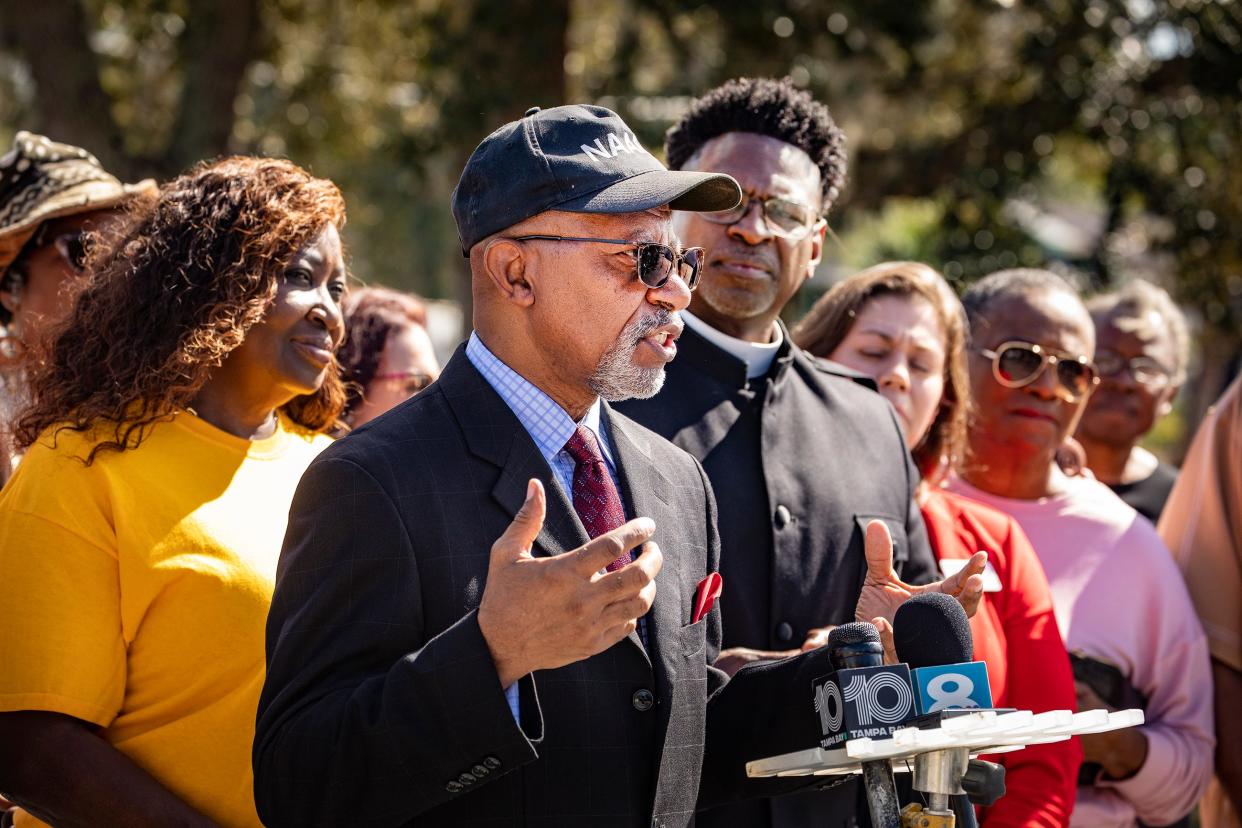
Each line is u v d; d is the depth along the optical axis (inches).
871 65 421.7
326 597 80.4
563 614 72.0
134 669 101.9
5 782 97.4
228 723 101.6
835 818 115.0
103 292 109.0
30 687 96.5
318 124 479.5
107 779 96.9
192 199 110.0
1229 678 156.2
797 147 127.9
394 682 74.8
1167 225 443.5
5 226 134.0
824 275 474.0
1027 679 127.4
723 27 402.3
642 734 85.4
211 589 101.8
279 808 77.9
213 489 106.0
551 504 85.9
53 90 390.9
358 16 463.2
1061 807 124.0
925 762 76.7
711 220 123.4
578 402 90.9
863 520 120.5
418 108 470.3
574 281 86.4
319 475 83.5
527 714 78.3
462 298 408.5
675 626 88.8
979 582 95.3
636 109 416.2
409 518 82.4
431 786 75.0
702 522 97.5
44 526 100.0
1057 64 416.8
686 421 118.3
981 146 427.2
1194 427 512.1
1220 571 158.4
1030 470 155.6
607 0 455.8
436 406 88.3
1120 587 149.6
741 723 93.9
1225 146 427.2
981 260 422.3
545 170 86.1
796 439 120.7
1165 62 418.0
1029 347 153.1
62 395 106.8
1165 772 141.3
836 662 80.7
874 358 141.3
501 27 382.0
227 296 106.6
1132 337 191.6
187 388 106.0
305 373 111.3
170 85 469.7
